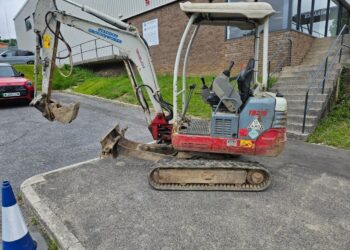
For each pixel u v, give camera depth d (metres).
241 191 3.73
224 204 3.41
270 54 9.23
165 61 13.33
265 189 3.73
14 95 9.52
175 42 12.60
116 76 15.80
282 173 4.31
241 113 3.66
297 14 9.14
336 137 5.89
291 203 3.43
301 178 4.13
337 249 2.63
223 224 3.01
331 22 11.94
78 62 18.33
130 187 3.85
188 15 3.70
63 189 3.79
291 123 6.42
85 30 4.28
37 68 4.53
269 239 2.76
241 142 3.71
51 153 5.38
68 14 4.20
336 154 5.11
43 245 2.82
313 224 3.01
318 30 10.88
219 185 3.78
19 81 9.70
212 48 11.03
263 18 3.53
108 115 8.53
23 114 8.70
